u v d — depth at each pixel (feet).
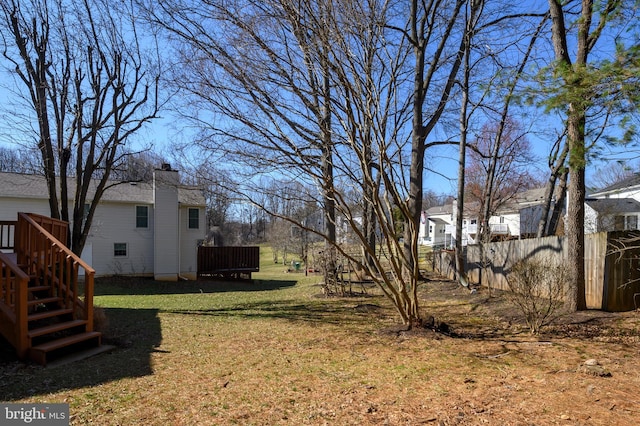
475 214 101.55
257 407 11.58
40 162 33.27
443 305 29.45
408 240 35.70
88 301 19.48
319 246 76.28
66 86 28.53
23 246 21.53
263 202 24.49
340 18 18.52
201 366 15.92
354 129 19.13
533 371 13.76
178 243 64.34
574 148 18.71
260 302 36.19
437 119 39.78
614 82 14.88
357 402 11.71
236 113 21.86
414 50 36.22
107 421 10.75
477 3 37.24
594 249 22.47
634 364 13.94
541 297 25.34
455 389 12.41
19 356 16.14
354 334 20.92
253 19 19.24
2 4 25.66
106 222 60.54
